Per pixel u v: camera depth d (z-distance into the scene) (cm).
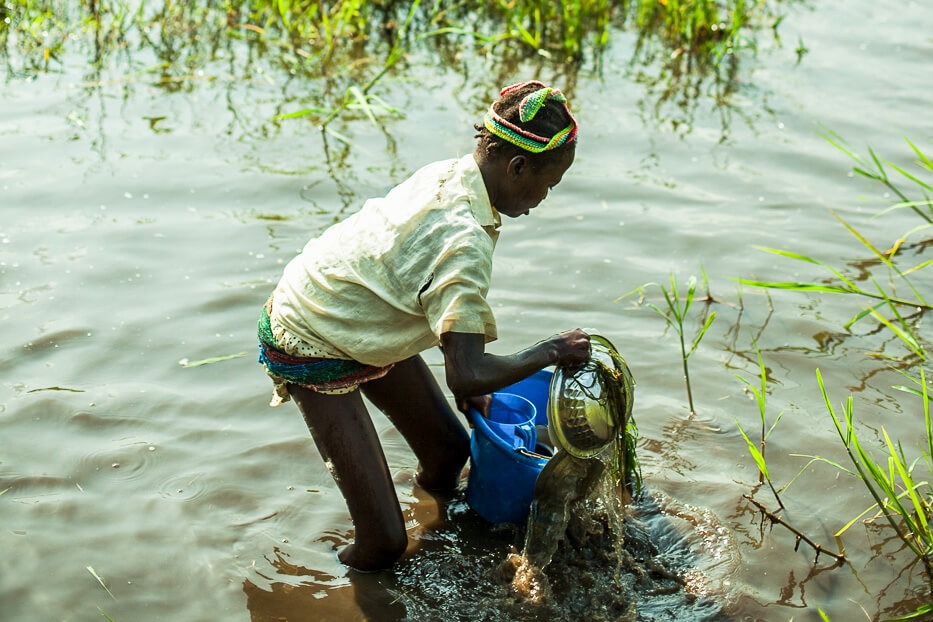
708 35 758
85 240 503
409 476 383
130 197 542
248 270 487
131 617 312
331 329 304
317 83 689
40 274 475
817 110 665
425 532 355
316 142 609
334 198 550
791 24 815
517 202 300
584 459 326
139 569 330
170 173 567
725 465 383
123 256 492
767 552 343
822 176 588
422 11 817
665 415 407
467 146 605
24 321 443
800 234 531
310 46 746
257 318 456
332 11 781
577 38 739
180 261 492
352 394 319
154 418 398
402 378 349
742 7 762
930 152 608
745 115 659
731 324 464
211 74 694
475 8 829
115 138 602
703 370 433
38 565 328
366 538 326
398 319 302
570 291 481
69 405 399
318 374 312
